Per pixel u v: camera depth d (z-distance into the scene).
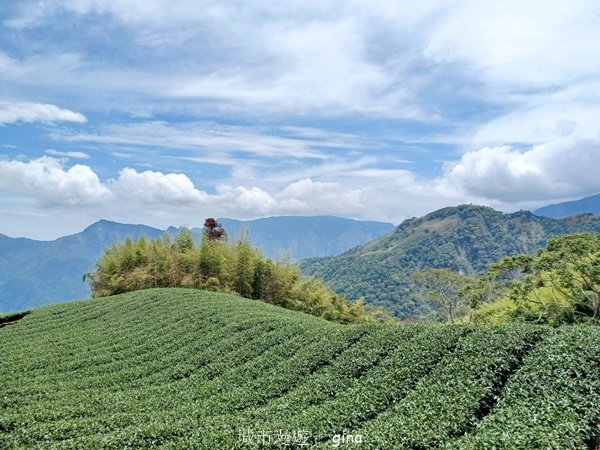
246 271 52.16
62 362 28.41
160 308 39.06
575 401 13.79
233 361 25.20
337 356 22.56
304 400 18.52
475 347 19.00
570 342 17.36
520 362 17.30
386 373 19.17
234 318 32.69
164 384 23.67
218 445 14.38
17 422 17.69
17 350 31.69
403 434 13.57
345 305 60.00
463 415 14.31
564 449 11.39
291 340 26.38
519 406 14.28
